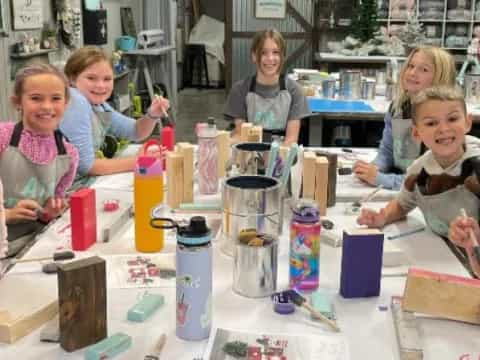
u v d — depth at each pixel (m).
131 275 1.38
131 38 6.70
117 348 1.06
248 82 3.03
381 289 1.33
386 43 7.09
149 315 1.20
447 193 1.67
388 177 2.11
